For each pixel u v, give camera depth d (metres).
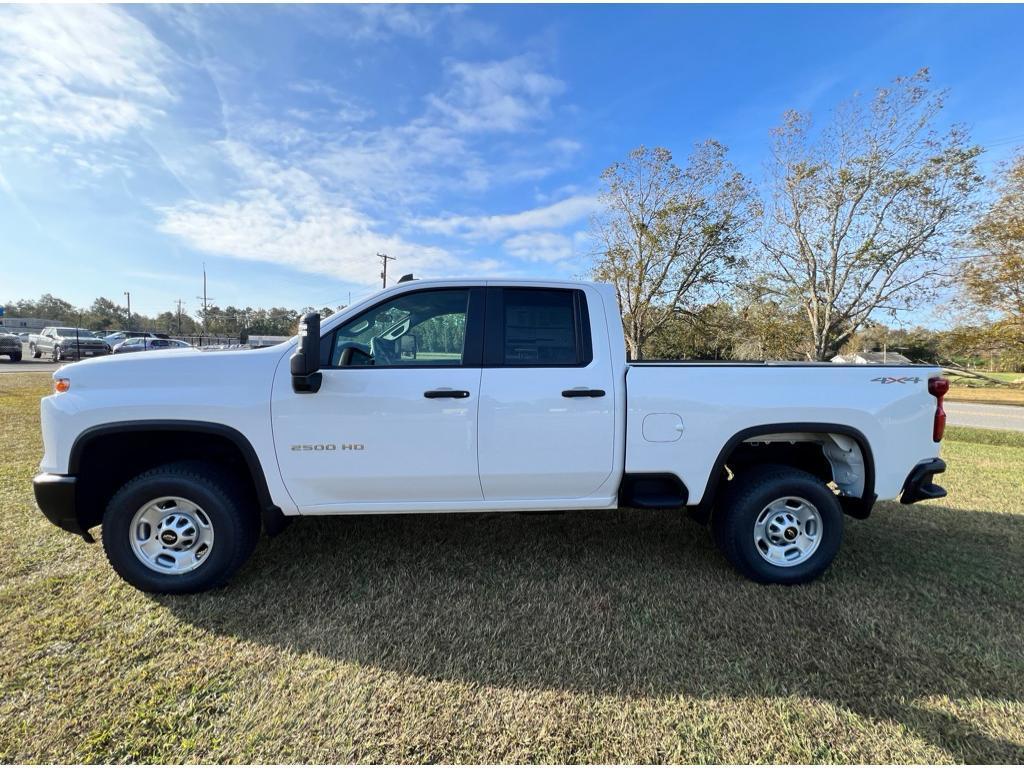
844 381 3.32
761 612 2.98
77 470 2.98
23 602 2.98
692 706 2.25
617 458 3.23
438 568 3.47
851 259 24.52
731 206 27.00
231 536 3.05
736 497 3.28
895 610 3.02
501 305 3.29
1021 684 2.40
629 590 3.21
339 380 3.06
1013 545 4.00
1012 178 21.77
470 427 3.12
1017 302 22.03
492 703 2.26
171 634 2.70
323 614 2.90
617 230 28.72
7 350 27.33
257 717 2.15
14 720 2.11
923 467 3.35
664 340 30.34
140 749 1.98
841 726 2.15
